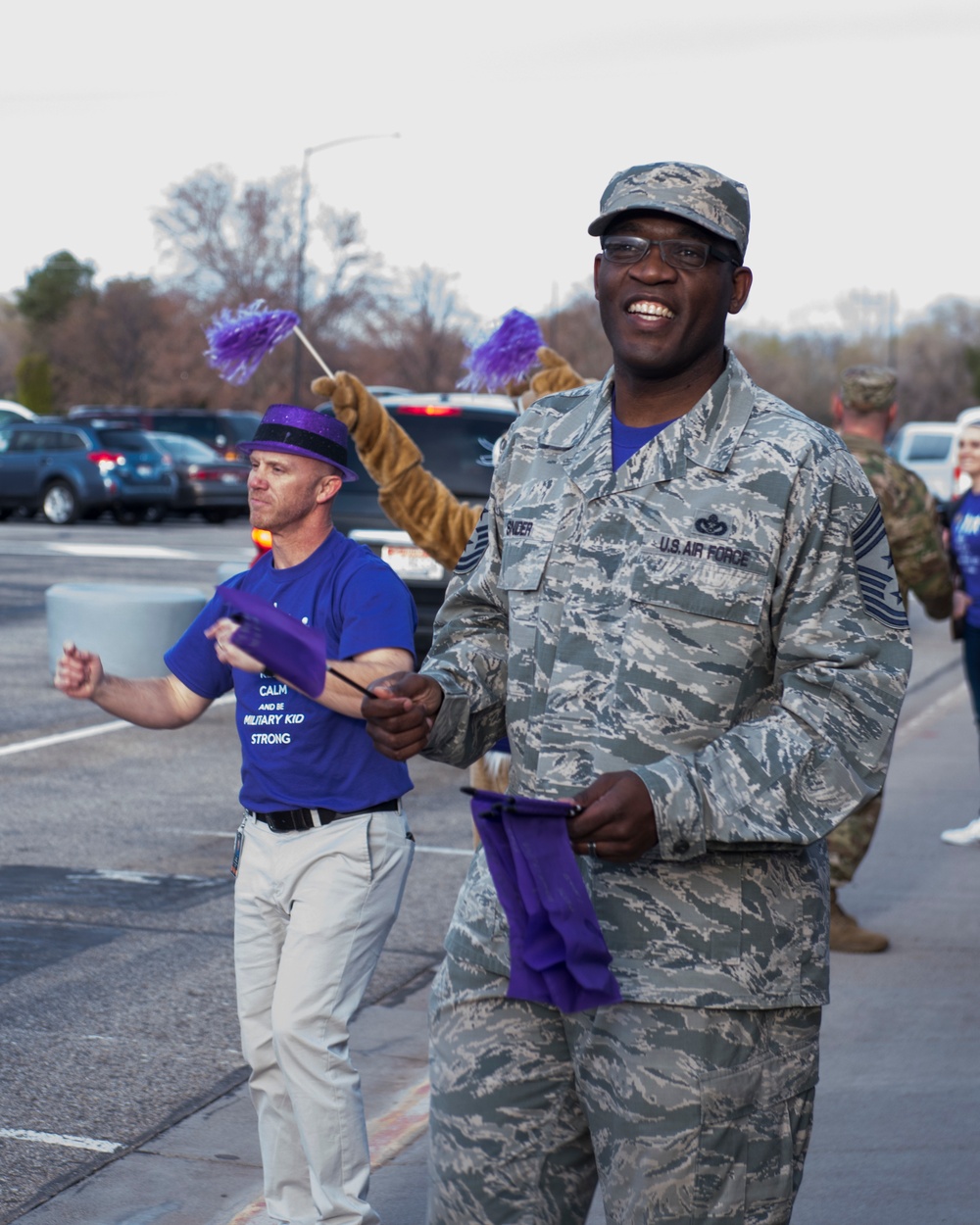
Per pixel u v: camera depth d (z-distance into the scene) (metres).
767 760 2.19
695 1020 2.25
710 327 2.35
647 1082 2.26
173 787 8.24
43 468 28.83
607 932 2.29
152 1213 3.57
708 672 2.27
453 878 6.60
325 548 3.30
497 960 2.38
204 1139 3.99
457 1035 2.43
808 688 2.24
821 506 2.27
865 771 2.24
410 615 3.26
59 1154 3.88
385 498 4.32
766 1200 2.33
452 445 9.52
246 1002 3.25
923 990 5.28
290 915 3.21
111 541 24.70
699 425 2.33
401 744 2.33
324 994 3.14
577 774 2.32
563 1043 2.38
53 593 10.73
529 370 4.89
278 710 3.19
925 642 15.79
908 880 6.75
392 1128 4.07
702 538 2.28
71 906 6.00
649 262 2.33
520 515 2.44
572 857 2.18
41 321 85.06
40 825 7.32
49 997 5.00
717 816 2.16
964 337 116.31
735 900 2.28
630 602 2.29
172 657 3.34
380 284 59.53
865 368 5.98
